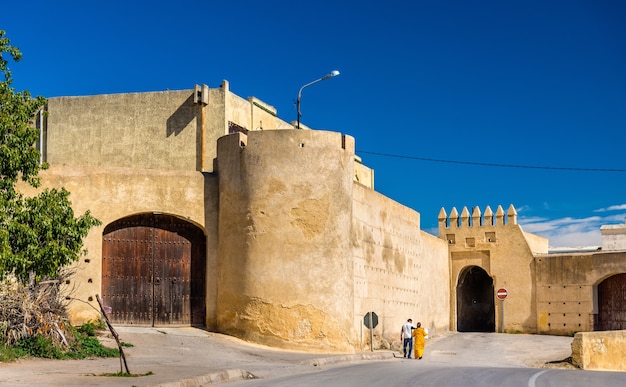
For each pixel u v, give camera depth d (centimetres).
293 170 2712
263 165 2711
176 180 2791
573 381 1883
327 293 2697
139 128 3522
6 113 2052
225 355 2334
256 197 2702
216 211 2817
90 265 2656
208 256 2792
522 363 3042
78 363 1945
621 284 4109
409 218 3800
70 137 3572
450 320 4431
